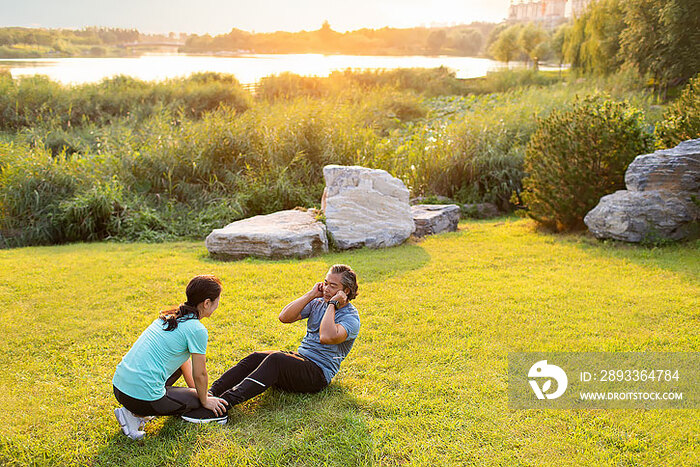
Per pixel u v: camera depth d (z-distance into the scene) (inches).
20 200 448.8
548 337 208.7
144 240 422.6
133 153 511.2
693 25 928.3
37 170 463.8
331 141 514.6
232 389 157.4
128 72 1576.0
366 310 242.5
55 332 223.3
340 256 348.5
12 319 238.2
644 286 264.8
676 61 948.6
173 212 468.4
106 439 148.5
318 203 466.9
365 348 202.2
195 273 308.0
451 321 227.5
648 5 995.3
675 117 402.3
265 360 161.9
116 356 200.8
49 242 440.5
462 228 440.8
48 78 952.9
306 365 164.1
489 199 529.3
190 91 1030.4
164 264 332.5
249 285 281.6
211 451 140.5
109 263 335.6
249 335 216.1
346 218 373.7
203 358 146.8
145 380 141.3
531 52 1998.0
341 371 184.7
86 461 139.5
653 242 339.3
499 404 161.9
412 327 221.1
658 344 200.5
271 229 354.3
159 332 145.0
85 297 267.6
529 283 275.9
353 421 152.3
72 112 884.0
